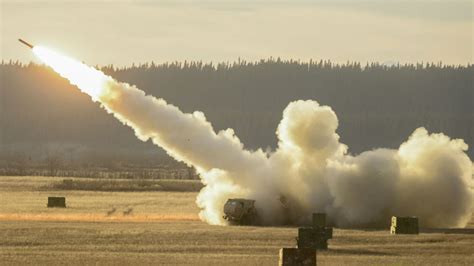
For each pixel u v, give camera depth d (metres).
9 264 163.25
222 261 169.00
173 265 163.25
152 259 171.38
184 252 184.12
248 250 188.00
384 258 177.50
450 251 191.62
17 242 195.62
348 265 165.88
